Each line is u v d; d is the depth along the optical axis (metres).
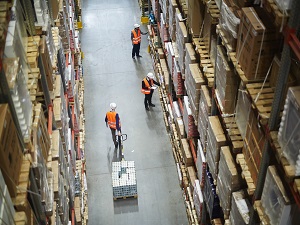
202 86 6.50
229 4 4.78
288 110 3.44
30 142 4.10
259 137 4.35
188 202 8.62
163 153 10.58
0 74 3.50
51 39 6.30
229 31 4.72
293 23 3.21
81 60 13.70
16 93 3.80
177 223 8.85
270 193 4.06
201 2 6.28
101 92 12.72
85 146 10.76
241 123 4.98
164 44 10.91
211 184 6.46
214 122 5.91
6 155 3.39
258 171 4.40
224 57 5.13
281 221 3.85
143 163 10.28
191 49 7.12
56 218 5.12
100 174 9.99
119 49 14.84
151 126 11.43
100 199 9.37
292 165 3.50
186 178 8.77
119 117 11.02
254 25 4.01
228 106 5.32
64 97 7.46
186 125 8.20
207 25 6.13
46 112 5.89
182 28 7.52
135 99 12.45
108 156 10.46
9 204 3.37
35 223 4.15
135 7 17.66
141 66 13.94
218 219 6.58
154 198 9.38
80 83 11.79
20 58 4.29
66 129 7.18
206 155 6.65
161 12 11.84
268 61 4.22
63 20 8.43
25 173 3.81
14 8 4.27
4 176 3.43
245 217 4.88
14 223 3.46
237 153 5.21
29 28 5.22
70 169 7.10
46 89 5.69
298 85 3.67
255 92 4.24
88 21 16.58
